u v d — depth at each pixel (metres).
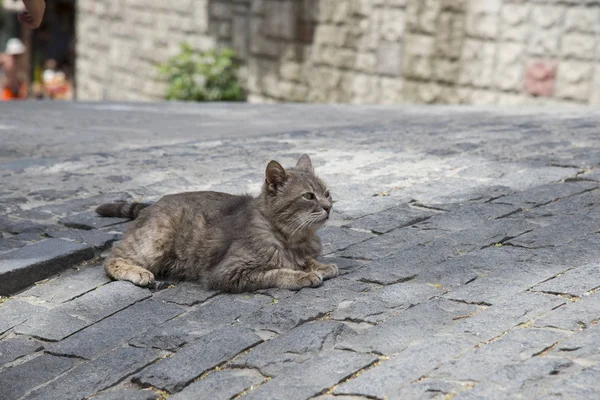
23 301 5.95
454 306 5.08
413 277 5.70
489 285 5.34
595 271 5.33
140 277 5.97
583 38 16.31
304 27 22.16
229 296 5.79
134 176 9.20
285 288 5.72
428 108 15.94
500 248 6.14
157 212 6.28
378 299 5.30
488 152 9.52
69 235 7.12
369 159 9.55
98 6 33.75
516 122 11.98
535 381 4.02
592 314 4.70
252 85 24.45
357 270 5.97
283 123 14.16
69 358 5.09
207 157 10.12
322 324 4.99
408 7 19.14
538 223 6.72
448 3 18.33
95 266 6.55
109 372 4.80
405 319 4.94
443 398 3.99
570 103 16.64
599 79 16.17
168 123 14.52
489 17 17.67
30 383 4.84
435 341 4.57
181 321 5.41
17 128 13.58
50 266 6.38
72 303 5.82
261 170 9.33
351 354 4.58
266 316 5.26
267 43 23.61
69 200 8.28
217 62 24.52
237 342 4.91
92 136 12.71
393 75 19.78
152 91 29.81
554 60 16.80
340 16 20.92
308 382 4.30
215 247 5.98
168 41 28.55
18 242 7.02
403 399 4.02
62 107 17.48
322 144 10.70
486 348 4.41
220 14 25.64
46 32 43.50
